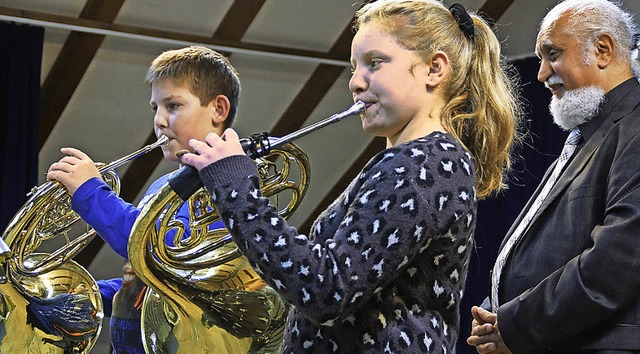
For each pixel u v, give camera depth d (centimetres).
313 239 180
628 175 251
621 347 247
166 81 273
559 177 279
